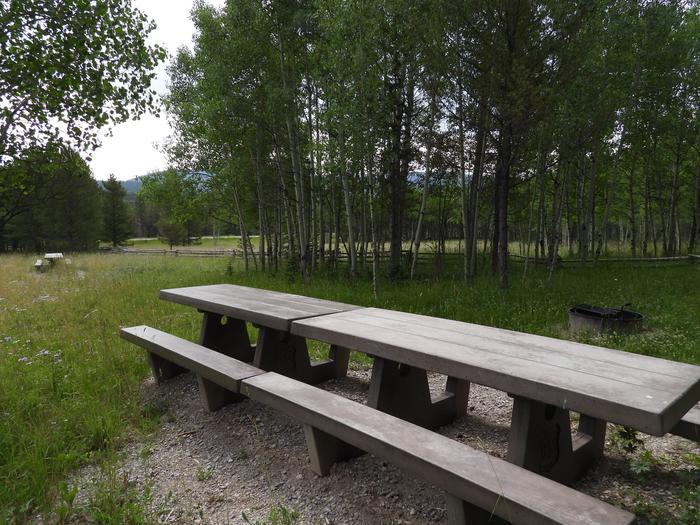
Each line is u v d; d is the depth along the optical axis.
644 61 13.59
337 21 8.70
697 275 11.38
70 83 5.00
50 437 2.75
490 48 7.90
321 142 10.28
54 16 4.68
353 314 3.15
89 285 10.51
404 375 2.72
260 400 2.47
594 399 1.52
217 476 2.41
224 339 4.28
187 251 31.20
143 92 5.68
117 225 47.84
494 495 1.42
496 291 7.82
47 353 4.43
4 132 4.94
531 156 9.63
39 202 34.22
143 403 3.48
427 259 17.53
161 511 2.09
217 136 13.09
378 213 14.98
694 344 4.61
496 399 3.43
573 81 8.25
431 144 10.22
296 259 13.30
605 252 20.81
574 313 5.58
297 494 2.19
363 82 8.95
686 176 21.11
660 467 2.36
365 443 1.87
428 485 2.20
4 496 2.18
